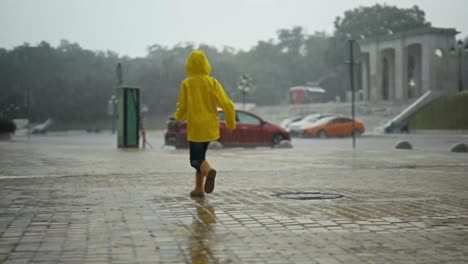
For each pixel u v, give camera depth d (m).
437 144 22.77
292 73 129.12
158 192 6.54
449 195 6.22
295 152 15.70
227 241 3.80
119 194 6.35
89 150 17.09
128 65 123.94
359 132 34.66
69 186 7.19
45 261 3.29
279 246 3.64
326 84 115.00
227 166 10.55
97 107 107.12
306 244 3.70
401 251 3.49
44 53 118.31
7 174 8.88
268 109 66.25
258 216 4.80
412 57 73.81
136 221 4.59
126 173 9.02
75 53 128.50
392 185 7.27
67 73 110.38
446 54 55.84
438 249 3.54
